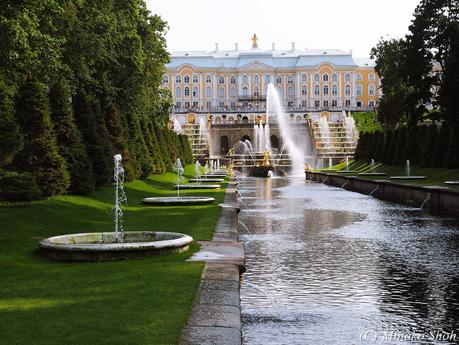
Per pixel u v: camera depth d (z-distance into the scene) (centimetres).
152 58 5412
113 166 3281
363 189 4378
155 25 5522
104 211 2420
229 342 724
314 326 1032
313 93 14888
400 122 7669
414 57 5772
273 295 1248
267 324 1042
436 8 5681
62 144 2741
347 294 1257
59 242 1440
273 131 10681
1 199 2144
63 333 761
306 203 3519
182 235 1471
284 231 2248
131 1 4619
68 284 1051
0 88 2209
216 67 14875
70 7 3544
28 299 942
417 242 1964
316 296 1241
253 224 2464
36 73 2912
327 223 2500
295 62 15188
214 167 8662
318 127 10506
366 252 1769
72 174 2720
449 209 2820
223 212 2355
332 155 9494
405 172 5084
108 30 3903
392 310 1133
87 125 3097
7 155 2023
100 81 4175
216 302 908
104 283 1052
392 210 3067
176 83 14838
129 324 799
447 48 5481
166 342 723
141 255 1309
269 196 4116
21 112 2438
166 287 1008
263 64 14862
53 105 2759
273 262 1611
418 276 1425
